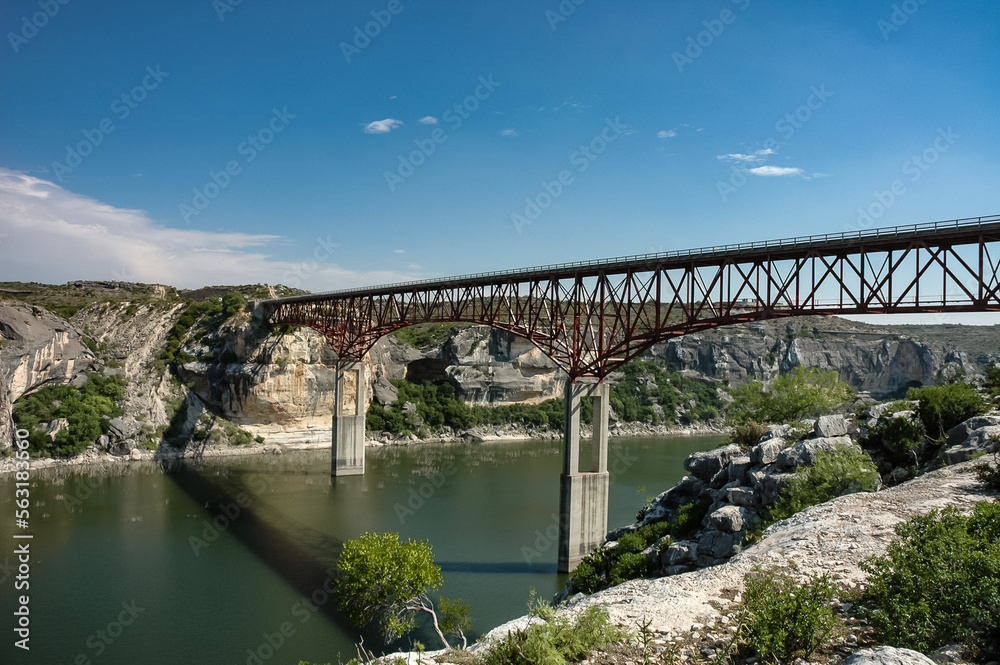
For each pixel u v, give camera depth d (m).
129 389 96.81
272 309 106.12
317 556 48.50
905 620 12.71
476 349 127.19
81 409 87.69
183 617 37.22
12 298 106.31
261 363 100.94
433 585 26.80
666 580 18.36
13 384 84.19
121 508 61.72
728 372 165.62
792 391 56.50
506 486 74.81
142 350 106.25
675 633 14.73
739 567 18.34
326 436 105.81
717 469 37.94
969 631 12.19
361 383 81.94
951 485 23.38
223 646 33.53
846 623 14.14
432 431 115.50
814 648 13.01
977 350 176.25
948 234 29.80
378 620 36.09
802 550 18.81
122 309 114.56
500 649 14.02
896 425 32.62
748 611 14.51
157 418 95.06
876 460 32.59
